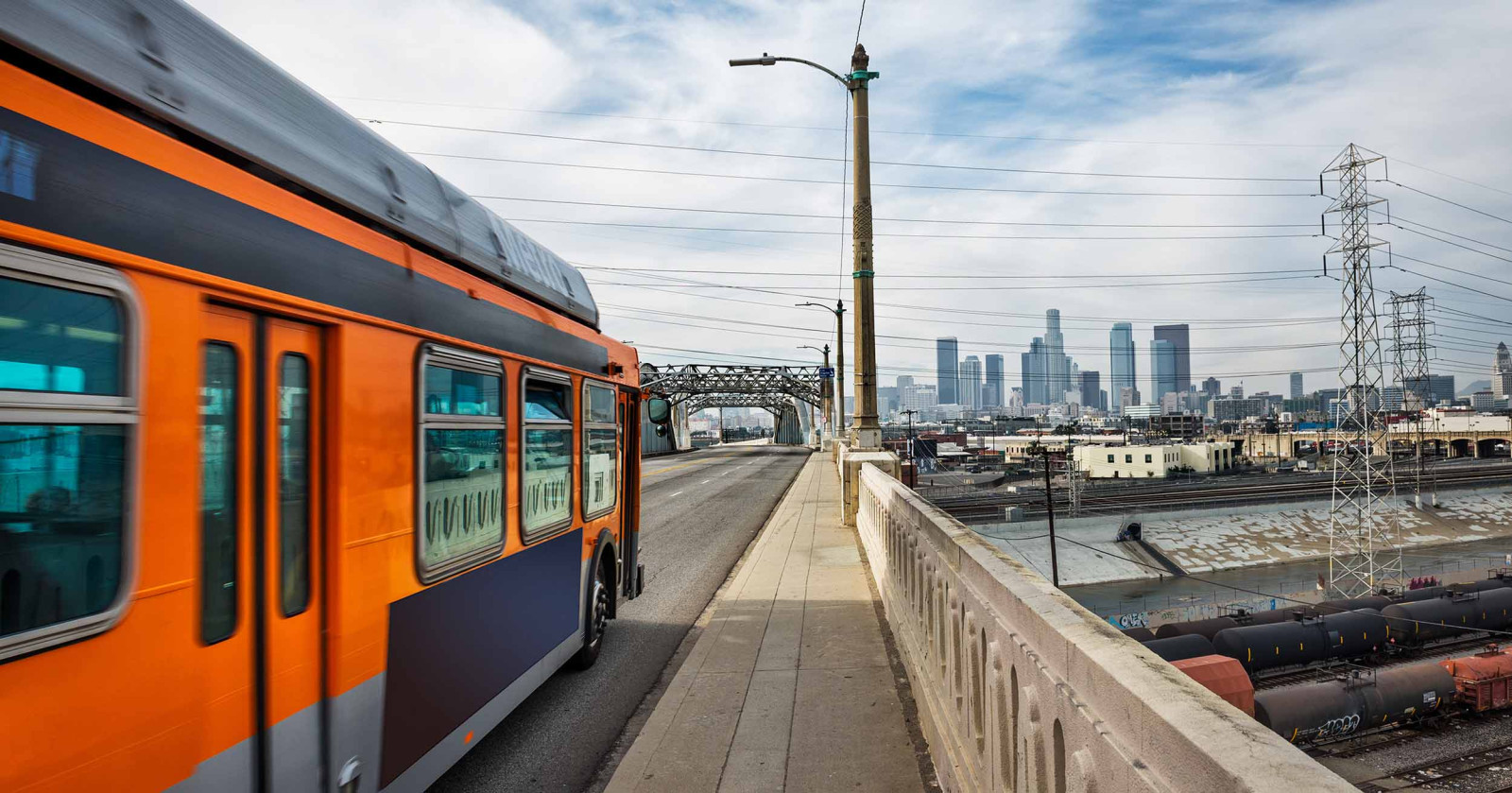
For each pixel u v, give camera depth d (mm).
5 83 2105
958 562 3859
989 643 3053
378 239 3785
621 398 8461
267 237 3012
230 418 2832
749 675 6887
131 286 2410
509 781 5156
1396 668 30547
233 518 2826
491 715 4898
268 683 2959
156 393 2486
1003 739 2795
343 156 3744
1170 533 67312
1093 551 63062
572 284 7121
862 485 15562
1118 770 1635
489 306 4996
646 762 5062
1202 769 1268
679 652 8117
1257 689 32719
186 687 2570
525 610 5539
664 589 11445
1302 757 1203
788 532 16828
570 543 6633
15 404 2053
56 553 2158
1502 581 44812
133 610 2379
